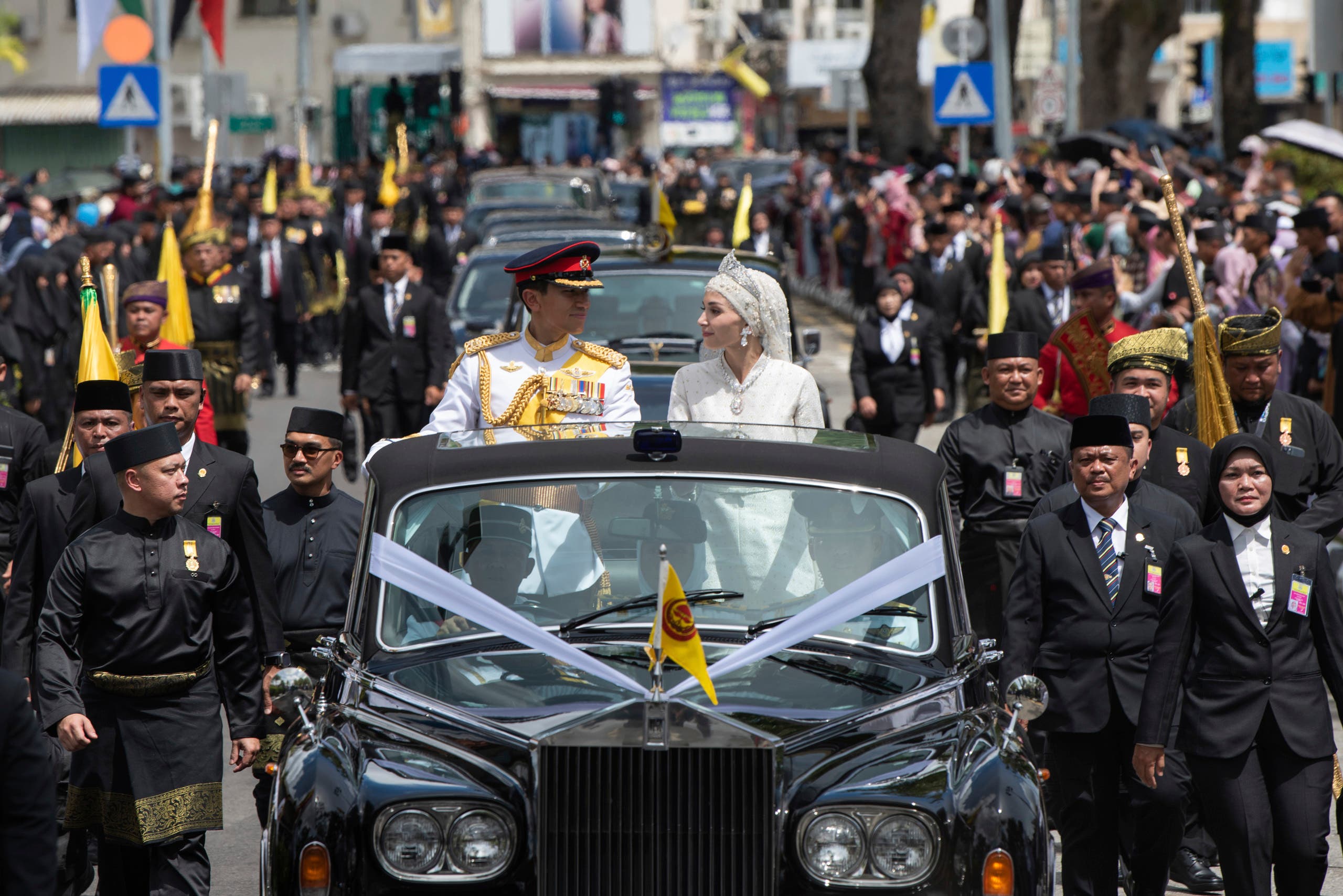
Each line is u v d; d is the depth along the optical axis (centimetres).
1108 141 8662
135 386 2784
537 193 9712
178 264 4866
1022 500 2944
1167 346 2619
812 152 15488
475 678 1773
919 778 1614
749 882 1591
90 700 2081
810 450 1942
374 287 5247
